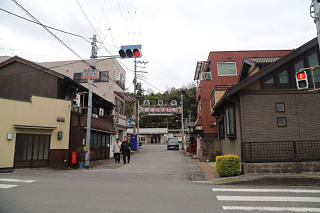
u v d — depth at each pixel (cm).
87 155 1314
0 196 609
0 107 1148
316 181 802
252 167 896
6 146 1149
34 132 1252
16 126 1179
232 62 2286
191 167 1280
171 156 2155
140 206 530
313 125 1002
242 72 1523
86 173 1086
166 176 997
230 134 1175
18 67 1531
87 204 543
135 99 3080
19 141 1203
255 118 1016
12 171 1140
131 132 6022
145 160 1780
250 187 762
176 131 6506
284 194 655
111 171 1158
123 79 2931
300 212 498
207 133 2172
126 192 672
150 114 3606
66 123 1371
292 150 973
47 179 886
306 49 1023
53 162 1288
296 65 1073
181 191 689
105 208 514
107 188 728
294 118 1010
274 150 977
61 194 638
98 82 2459
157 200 583
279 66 1033
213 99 1725
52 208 510
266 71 1027
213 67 2283
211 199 596
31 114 1250
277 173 886
